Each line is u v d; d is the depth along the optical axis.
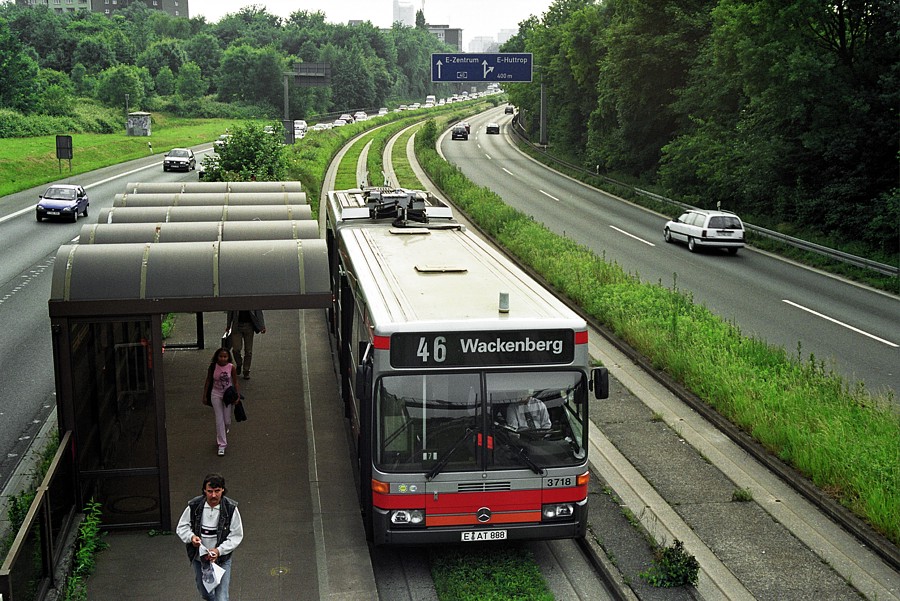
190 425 14.65
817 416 13.67
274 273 11.15
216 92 141.88
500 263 13.36
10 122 80.31
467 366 9.59
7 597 7.29
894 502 10.80
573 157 74.31
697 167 45.53
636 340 19.33
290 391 16.58
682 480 12.63
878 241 33.47
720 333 18.70
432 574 10.06
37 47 132.12
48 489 9.08
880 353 20.03
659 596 9.41
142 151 79.44
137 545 10.58
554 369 9.75
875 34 35.09
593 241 36.28
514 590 9.46
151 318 10.67
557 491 9.77
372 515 9.71
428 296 10.91
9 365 18.09
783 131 38.56
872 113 35.34
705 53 47.28
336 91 149.50
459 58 42.78
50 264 28.88
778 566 10.14
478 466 9.60
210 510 8.35
